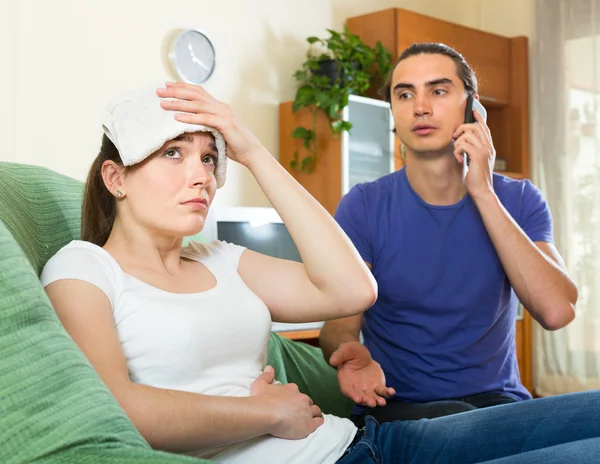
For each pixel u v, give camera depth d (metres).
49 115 3.40
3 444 0.77
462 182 1.96
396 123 2.00
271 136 4.30
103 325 1.07
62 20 3.44
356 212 2.00
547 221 2.08
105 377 1.02
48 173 1.47
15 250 0.92
